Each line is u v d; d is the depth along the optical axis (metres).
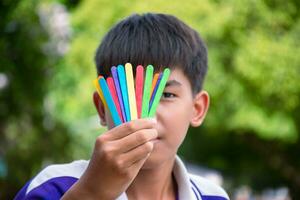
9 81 11.56
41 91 11.96
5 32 11.03
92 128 15.18
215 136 17.11
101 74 2.44
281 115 13.16
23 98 11.74
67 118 13.81
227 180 20.94
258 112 13.02
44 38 11.73
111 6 13.11
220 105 13.07
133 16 2.59
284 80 12.64
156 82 1.99
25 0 11.16
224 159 18.67
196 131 17.22
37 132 12.63
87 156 14.38
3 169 12.92
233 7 12.62
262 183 20.59
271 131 13.19
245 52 12.58
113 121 2.10
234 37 12.64
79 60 13.11
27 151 12.83
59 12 13.02
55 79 12.67
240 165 18.64
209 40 12.61
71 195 1.90
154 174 2.40
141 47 2.38
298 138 14.38
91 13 13.22
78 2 14.64
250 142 16.97
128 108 1.92
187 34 2.52
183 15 12.43
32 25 11.41
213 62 12.60
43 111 12.63
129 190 2.41
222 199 2.74
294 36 12.91
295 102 12.91
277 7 12.95
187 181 2.52
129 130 1.83
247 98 12.95
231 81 12.82
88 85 12.98
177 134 2.31
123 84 1.94
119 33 2.46
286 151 17.03
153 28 2.47
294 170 17.39
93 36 13.12
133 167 1.85
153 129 1.86
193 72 2.45
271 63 12.60
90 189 1.87
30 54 11.46
